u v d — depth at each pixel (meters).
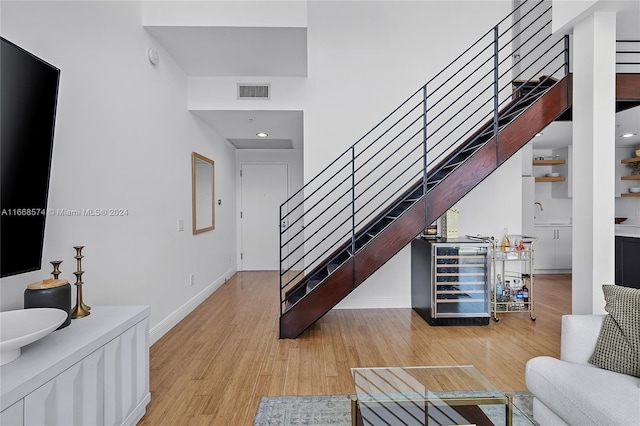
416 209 3.01
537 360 1.73
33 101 1.62
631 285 4.12
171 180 3.50
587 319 1.76
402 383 1.71
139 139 2.87
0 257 1.47
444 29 3.98
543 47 4.16
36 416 1.20
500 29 3.98
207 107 3.96
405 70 3.98
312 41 3.98
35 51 1.84
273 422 1.87
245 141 5.82
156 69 3.19
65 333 1.58
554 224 6.09
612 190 2.50
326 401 2.07
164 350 2.86
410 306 4.05
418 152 3.97
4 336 1.36
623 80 2.75
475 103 3.97
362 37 3.97
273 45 3.29
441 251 3.38
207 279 4.68
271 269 6.52
